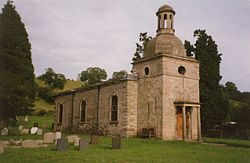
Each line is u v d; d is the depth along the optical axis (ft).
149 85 96.99
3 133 105.19
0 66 102.22
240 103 216.33
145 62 100.17
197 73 100.07
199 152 63.05
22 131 117.60
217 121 133.80
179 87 94.84
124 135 98.37
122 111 100.99
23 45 108.88
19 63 105.70
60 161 48.75
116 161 48.73
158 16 104.47
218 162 50.01
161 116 90.38
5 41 104.63
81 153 57.62
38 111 256.93
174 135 91.35
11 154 56.39
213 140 97.96
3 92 98.17
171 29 102.12
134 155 55.62
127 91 99.76
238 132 132.05
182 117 92.94
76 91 133.59
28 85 107.24
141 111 98.78
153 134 92.27
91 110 120.47
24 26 111.45
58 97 150.41
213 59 139.03
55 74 324.60
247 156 58.34
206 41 140.97
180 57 96.17
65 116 140.97
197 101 98.37
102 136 105.09
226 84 257.75
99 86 116.16
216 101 134.62
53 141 79.56
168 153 59.98
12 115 104.88
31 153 57.62
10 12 108.47
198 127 92.99
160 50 97.45
